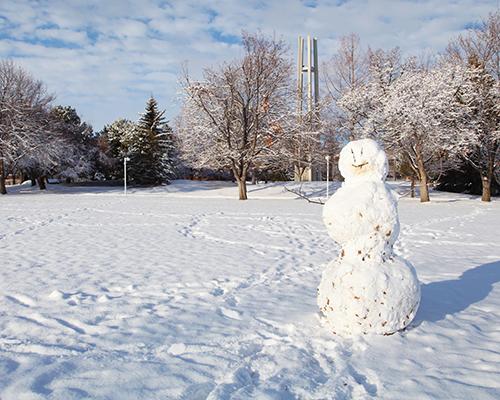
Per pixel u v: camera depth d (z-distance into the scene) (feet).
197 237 42.60
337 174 150.82
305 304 19.77
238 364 13.26
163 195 125.90
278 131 112.68
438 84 93.04
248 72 109.81
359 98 105.09
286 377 12.12
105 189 152.56
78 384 12.00
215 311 18.84
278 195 118.11
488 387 11.54
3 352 14.48
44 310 18.99
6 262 29.63
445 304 19.44
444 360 13.30
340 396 11.11
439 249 35.19
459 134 91.40
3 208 75.31
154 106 161.79
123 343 15.16
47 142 135.44
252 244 38.29
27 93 135.44
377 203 14.96
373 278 14.58
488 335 15.48
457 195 113.50
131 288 22.76
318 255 33.24
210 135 111.34
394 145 99.86
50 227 49.83
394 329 14.83
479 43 100.73
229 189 135.03
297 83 123.13
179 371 12.82
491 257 31.48
